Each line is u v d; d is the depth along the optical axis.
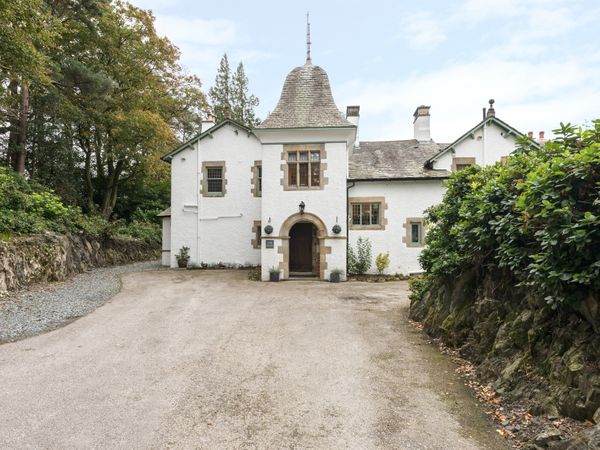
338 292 11.97
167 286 12.83
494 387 4.70
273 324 8.16
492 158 16.42
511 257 4.84
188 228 18.44
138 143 21.94
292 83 15.97
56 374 5.45
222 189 18.41
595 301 3.65
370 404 4.56
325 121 14.79
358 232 16.30
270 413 4.35
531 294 4.71
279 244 14.70
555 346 4.12
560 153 4.60
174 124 26.89
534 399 4.04
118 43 21.92
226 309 9.55
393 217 16.25
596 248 3.56
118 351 6.45
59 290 11.63
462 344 6.29
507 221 4.93
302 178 14.95
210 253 18.30
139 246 23.59
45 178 19.52
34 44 13.57
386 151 19.02
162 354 6.31
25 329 7.66
